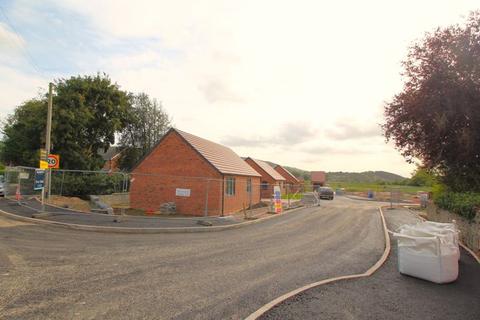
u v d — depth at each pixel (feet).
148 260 29.71
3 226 43.42
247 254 34.17
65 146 117.70
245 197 95.35
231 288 22.56
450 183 48.73
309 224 63.00
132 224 49.37
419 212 92.73
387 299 20.89
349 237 48.11
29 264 26.11
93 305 18.48
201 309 18.54
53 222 46.78
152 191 79.36
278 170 213.25
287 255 34.32
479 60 30.76
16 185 77.10
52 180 95.50
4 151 134.21
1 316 16.48
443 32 33.68
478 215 35.50
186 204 76.79
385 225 61.57
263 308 18.57
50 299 19.06
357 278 25.54
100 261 28.40
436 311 19.08
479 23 31.96
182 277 24.79
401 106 36.17
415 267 25.71
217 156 87.40
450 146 33.88
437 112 31.99
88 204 76.59
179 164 78.38
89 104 127.44
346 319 17.56
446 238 25.52
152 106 178.50
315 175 271.08
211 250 35.63
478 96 30.48
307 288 22.40
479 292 22.74
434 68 32.99
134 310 18.02
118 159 175.22
